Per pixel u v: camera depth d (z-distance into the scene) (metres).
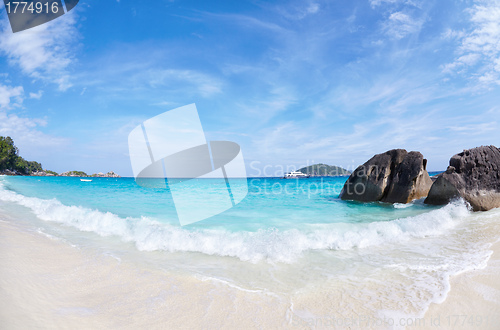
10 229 6.65
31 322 2.52
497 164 10.75
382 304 3.17
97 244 5.79
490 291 3.36
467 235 6.38
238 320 2.87
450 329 2.64
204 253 5.24
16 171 115.06
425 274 4.03
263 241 5.64
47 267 4.17
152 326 2.71
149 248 5.48
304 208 10.94
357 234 6.23
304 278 4.03
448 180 10.79
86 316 2.81
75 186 23.67
